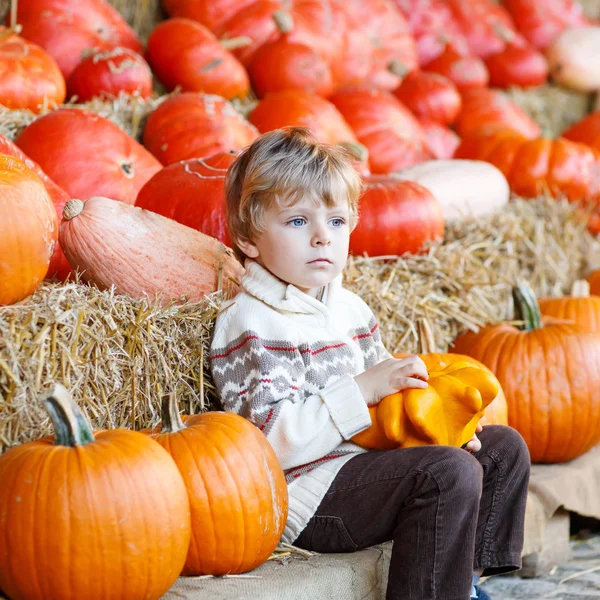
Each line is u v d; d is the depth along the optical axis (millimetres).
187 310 2010
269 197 1832
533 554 2406
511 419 2594
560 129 5316
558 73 5359
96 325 1820
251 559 1694
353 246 2807
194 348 1983
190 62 3584
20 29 3273
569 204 3773
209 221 2361
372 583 1822
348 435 1764
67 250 2006
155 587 1542
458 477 1673
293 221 1837
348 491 1766
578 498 2553
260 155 1857
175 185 2475
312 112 3492
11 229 1769
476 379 1832
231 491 1652
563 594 2297
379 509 1740
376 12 4617
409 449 1753
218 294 2055
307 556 1819
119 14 3912
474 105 4617
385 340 2656
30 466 1501
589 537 2758
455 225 3262
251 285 1910
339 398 1776
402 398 1786
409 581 1685
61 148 2744
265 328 1862
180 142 3088
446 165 3516
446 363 2338
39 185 1896
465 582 1690
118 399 1876
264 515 1687
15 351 1692
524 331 2717
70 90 3396
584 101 5461
